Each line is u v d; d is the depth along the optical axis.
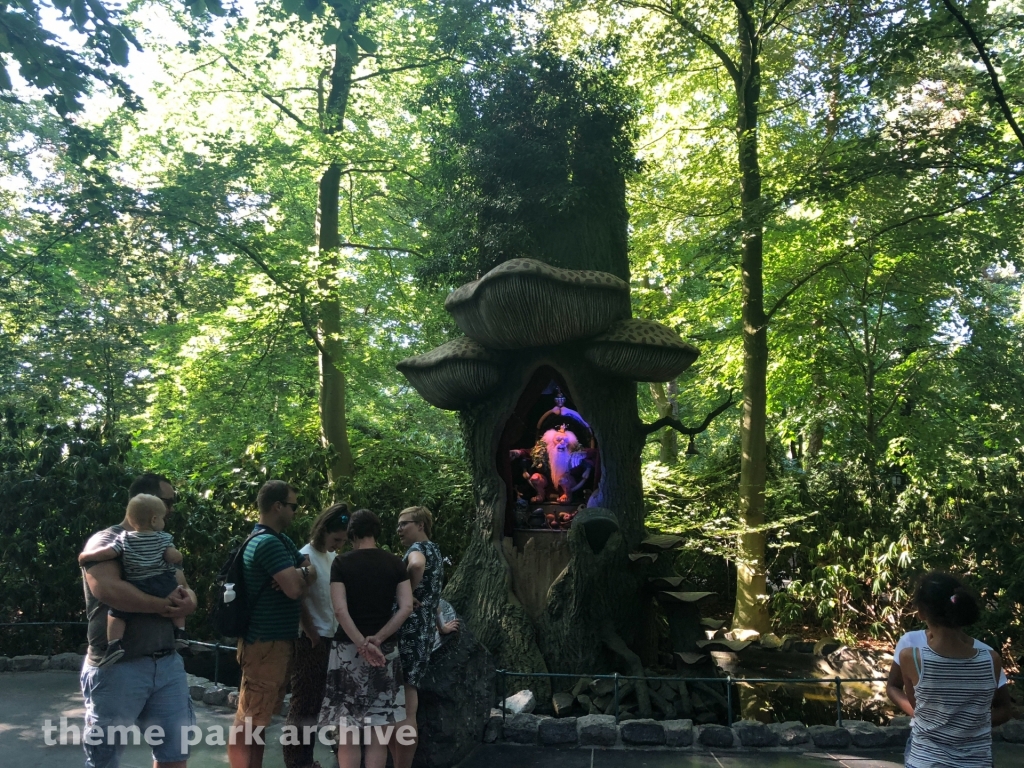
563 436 8.18
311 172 13.98
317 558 4.91
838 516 11.35
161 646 3.70
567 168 8.30
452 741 5.08
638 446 8.35
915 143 9.33
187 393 14.36
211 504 9.36
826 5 10.07
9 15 6.69
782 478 12.45
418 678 4.52
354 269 16.58
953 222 10.60
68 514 8.02
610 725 5.66
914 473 10.80
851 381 12.91
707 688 7.34
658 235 13.35
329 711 4.27
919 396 12.66
